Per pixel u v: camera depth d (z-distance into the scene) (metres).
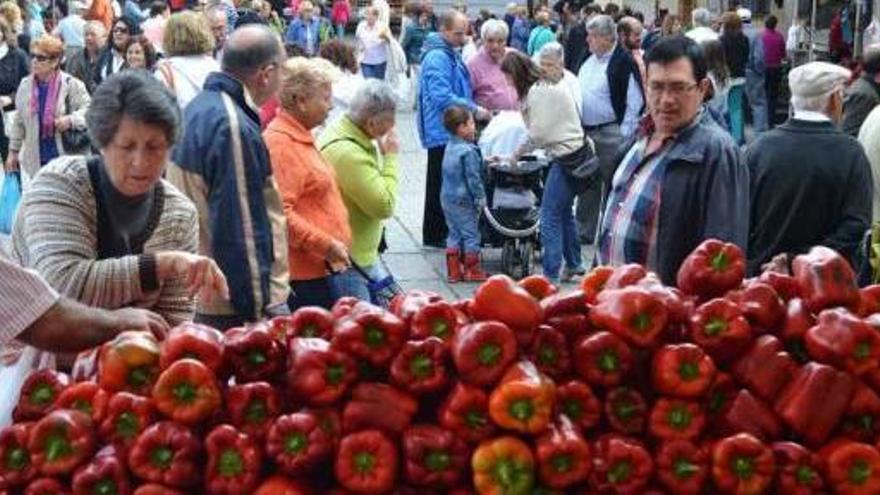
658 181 4.96
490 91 12.59
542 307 2.80
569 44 19.75
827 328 2.79
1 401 3.47
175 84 7.98
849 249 5.89
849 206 5.90
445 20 12.04
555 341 2.73
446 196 10.85
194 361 2.68
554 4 28.88
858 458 2.68
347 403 2.66
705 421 2.73
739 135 18.55
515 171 10.76
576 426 2.66
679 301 2.81
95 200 3.83
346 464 2.61
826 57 22.80
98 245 3.86
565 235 10.73
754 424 2.74
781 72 20.81
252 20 16.20
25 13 21.59
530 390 2.57
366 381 2.69
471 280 10.92
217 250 5.48
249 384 2.70
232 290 5.47
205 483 2.64
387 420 2.64
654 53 4.98
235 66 5.74
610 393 2.71
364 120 7.23
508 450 2.56
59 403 2.79
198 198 5.53
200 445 2.65
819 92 5.95
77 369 2.98
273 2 29.56
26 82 10.89
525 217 10.89
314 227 6.35
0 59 14.09
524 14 24.91
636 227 5.01
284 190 6.28
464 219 10.80
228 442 2.62
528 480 2.57
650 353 2.74
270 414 2.68
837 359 2.76
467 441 2.60
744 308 2.85
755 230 6.02
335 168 7.17
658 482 2.67
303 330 2.86
